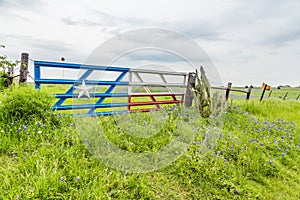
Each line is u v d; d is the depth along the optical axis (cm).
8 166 262
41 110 385
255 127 600
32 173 244
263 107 937
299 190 330
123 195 246
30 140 318
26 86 432
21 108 369
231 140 443
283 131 606
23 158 273
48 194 222
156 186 281
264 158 393
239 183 316
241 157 381
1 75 592
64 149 314
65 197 223
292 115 926
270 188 325
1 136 314
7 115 363
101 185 246
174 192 278
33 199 210
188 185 293
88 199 228
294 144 526
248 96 1052
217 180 307
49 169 250
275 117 863
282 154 427
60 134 349
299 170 401
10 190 217
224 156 383
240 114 739
